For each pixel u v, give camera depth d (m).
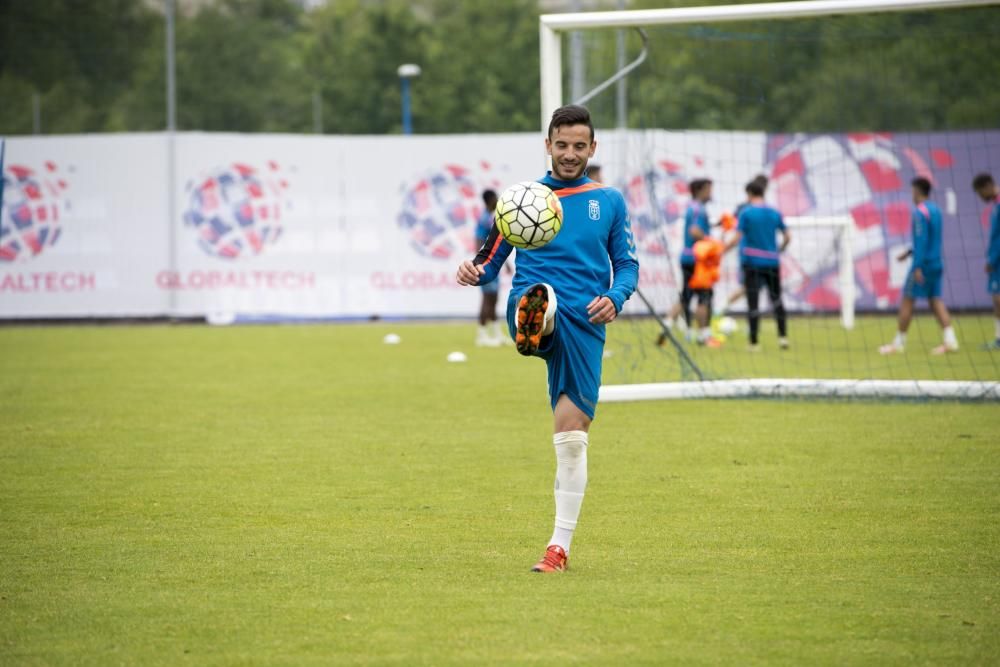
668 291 52.69
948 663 9.93
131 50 112.31
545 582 12.45
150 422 24.09
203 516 15.73
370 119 110.62
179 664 9.95
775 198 55.62
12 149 53.25
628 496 16.95
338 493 17.22
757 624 10.95
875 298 56.47
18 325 54.62
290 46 124.75
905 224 56.28
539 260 12.98
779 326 40.22
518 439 22.00
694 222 41.00
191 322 55.44
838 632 10.73
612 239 13.22
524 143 54.38
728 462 19.55
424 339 45.62
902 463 19.36
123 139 53.66
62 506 16.36
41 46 109.88
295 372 33.59
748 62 73.00
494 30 113.06
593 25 26.89
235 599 11.84
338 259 54.69
